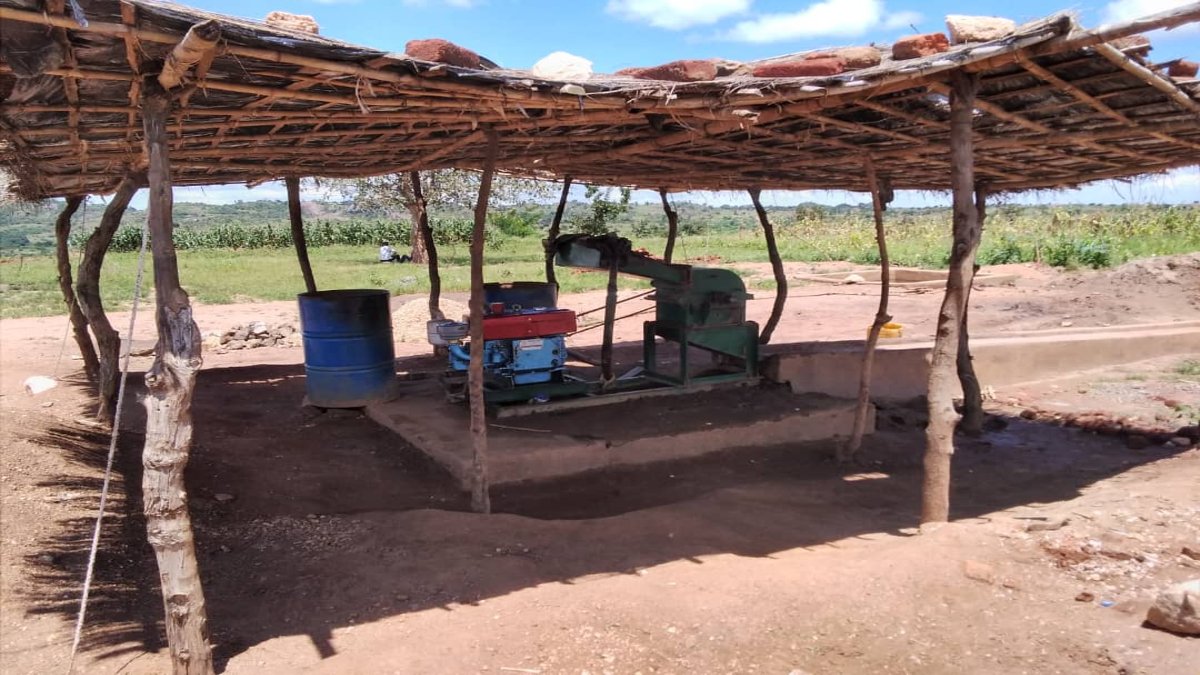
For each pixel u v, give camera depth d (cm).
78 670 371
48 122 416
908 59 505
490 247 3762
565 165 812
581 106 450
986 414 1012
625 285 2120
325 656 384
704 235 4734
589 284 2150
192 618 359
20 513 536
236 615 432
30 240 4950
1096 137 637
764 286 2062
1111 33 412
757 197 1020
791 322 1495
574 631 407
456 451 692
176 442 350
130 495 610
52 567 475
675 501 662
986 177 904
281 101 432
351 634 407
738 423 798
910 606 433
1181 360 1253
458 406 838
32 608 430
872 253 2662
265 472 677
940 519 556
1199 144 713
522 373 809
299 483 659
